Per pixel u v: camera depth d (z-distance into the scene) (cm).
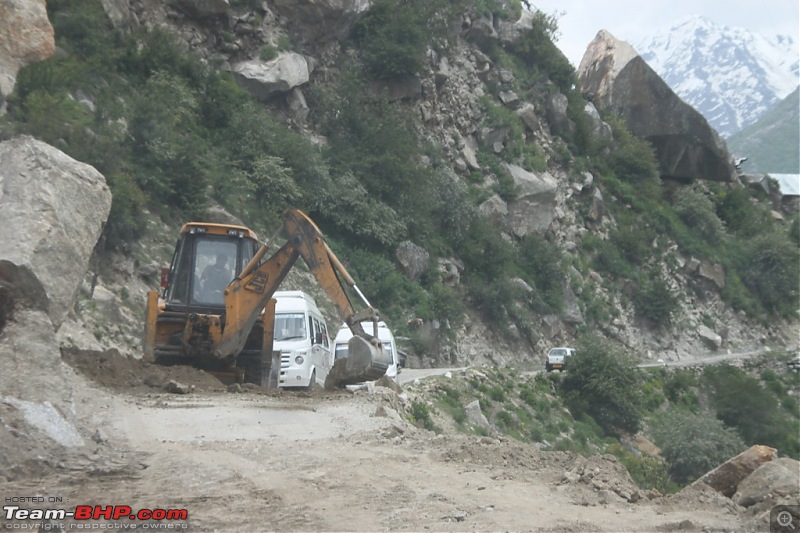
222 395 1683
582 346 4959
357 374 1748
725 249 7681
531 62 7219
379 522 758
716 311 7131
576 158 6969
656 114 8281
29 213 1327
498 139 6234
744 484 931
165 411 1425
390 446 1196
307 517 772
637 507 874
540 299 5684
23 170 1388
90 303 2658
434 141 5816
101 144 3169
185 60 4300
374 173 5119
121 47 4050
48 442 1007
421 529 735
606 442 4431
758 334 7250
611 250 6681
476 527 743
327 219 4675
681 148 8288
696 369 5962
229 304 1870
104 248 2916
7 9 3086
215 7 4628
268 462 1049
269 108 4822
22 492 859
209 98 4362
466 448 1127
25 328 1155
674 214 7631
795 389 6384
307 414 1486
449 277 5200
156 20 4469
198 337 1916
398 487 908
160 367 1877
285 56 4875
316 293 4050
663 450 4584
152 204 3372
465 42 6581
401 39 5716
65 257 1343
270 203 4191
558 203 6588
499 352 5203
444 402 3481
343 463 1046
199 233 2005
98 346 2408
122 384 1711
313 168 4594
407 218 5081
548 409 4197
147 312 1942
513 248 5859
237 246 2016
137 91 3931
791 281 7694
